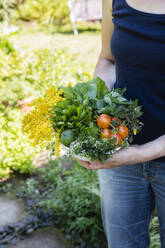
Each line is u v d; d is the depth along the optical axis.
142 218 1.33
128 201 1.26
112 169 1.24
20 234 2.03
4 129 2.76
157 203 1.22
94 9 8.18
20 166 2.57
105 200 1.32
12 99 3.27
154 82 0.97
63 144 0.95
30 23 8.66
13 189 2.46
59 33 7.52
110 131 0.92
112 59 1.34
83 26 8.27
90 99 0.96
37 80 3.61
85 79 3.56
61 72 3.64
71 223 2.04
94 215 2.11
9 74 3.73
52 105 0.94
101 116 0.92
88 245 1.95
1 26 4.89
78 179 2.28
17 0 8.67
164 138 1.02
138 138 1.11
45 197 2.37
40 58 3.91
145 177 1.18
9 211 2.23
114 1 1.05
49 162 2.71
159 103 1.00
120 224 1.30
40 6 9.04
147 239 1.41
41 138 0.97
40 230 2.07
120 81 1.08
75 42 6.62
